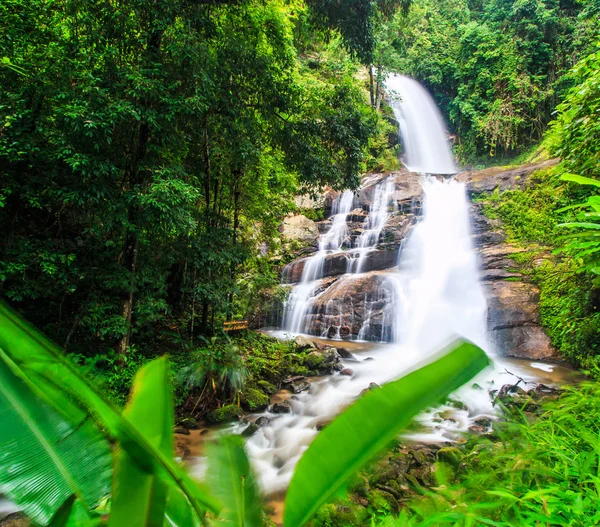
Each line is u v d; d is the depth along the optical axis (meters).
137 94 4.73
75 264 5.51
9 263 4.70
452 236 12.17
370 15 7.93
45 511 0.63
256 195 8.52
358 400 0.61
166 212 4.91
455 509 1.37
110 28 4.88
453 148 22.12
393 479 3.09
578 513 1.08
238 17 7.05
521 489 1.43
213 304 7.09
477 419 4.91
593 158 3.92
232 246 7.00
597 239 2.01
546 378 6.91
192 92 5.39
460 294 10.18
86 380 0.53
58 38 4.93
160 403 0.68
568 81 16.48
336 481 0.57
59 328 5.57
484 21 21.39
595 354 7.01
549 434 1.71
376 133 9.41
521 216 11.23
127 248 5.66
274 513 3.20
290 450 4.51
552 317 8.43
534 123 17.77
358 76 22.20
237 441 0.75
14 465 0.63
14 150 4.42
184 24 5.55
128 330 5.62
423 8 24.42
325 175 7.84
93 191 4.62
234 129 6.54
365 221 14.59
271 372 6.88
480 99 19.48
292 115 7.88
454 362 0.60
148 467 0.57
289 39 7.66
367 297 10.84
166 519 0.66
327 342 10.09
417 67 23.03
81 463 0.66
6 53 4.53
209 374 5.51
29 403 0.68
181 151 6.64
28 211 5.73
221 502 0.65
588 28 15.25
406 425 0.58
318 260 12.86
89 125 4.24
